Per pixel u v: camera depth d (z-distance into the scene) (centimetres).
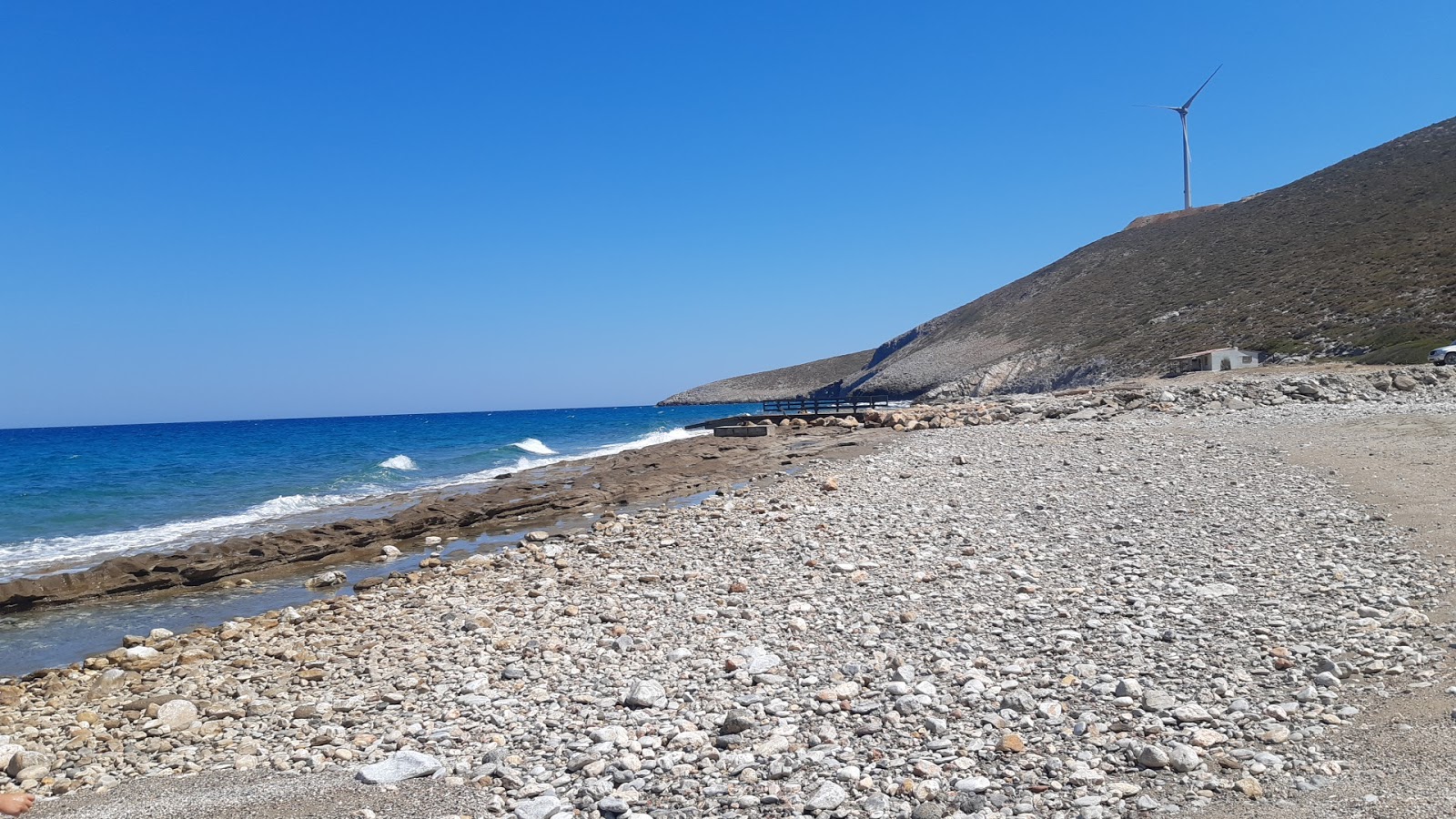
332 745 678
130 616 1342
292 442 6706
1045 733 590
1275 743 542
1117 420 2809
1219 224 10131
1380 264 6300
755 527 1422
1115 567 1005
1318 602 813
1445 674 611
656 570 1206
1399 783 470
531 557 1413
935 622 852
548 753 629
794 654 801
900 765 556
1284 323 6031
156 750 711
